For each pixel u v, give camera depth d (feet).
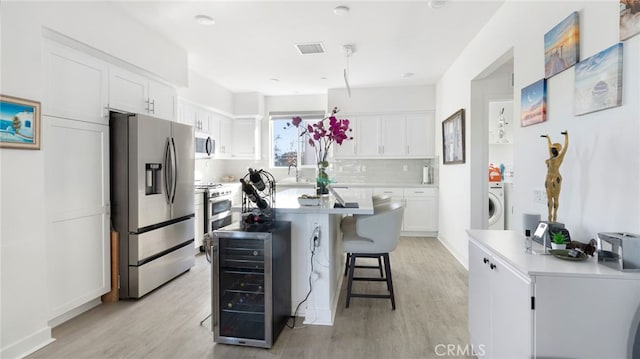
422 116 18.22
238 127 19.75
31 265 6.83
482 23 10.08
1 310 6.31
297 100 20.31
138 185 9.32
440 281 10.96
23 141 6.63
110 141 9.37
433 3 8.84
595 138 5.35
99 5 8.56
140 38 10.02
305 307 8.20
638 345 4.01
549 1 6.66
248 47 12.07
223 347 6.99
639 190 4.52
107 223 9.20
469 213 11.96
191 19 9.81
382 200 11.96
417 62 13.96
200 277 11.40
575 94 5.74
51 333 7.40
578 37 5.76
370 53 12.79
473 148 11.75
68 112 8.00
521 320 4.48
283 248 7.64
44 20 7.10
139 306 9.05
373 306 9.02
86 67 8.51
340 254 11.19
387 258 8.75
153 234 9.98
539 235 5.35
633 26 4.55
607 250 4.63
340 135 9.05
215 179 19.35
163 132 10.38
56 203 7.71
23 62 6.65
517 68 8.05
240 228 7.30
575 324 4.20
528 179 7.46
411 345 7.04
